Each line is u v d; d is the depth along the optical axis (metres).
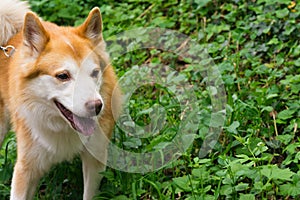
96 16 1.98
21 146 1.99
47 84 1.91
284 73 2.36
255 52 2.52
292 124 2.12
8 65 2.08
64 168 2.10
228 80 2.29
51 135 1.97
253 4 2.73
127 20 2.84
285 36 2.55
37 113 1.95
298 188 1.83
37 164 2.00
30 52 1.92
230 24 2.71
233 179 1.87
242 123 2.15
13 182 1.99
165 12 2.90
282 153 2.05
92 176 2.02
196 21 2.74
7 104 2.10
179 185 1.88
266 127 2.19
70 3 3.00
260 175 1.85
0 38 2.12
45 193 2.12
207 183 1.97
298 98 2.25
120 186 2.01
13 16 2.15
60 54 1.91
